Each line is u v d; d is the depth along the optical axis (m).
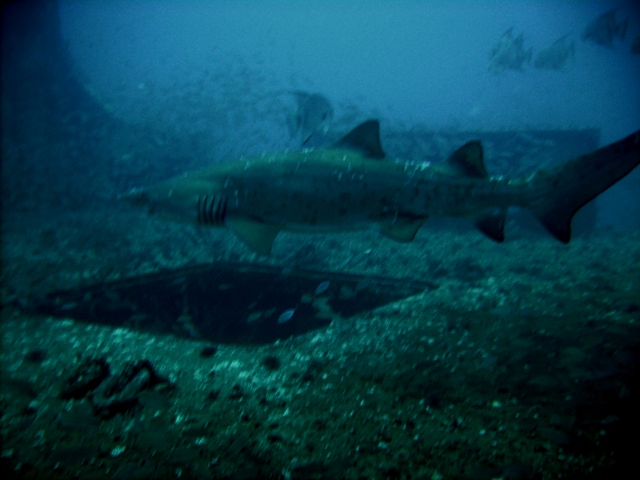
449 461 1.91
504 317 3.25
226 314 3.30
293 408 2.28
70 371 2.64
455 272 4.69
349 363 2.73
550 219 1.97
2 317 3.34
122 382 2.31
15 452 1.91
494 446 1.98
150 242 6.14
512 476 1.71
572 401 2.20
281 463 1.88
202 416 2.19
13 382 2.44
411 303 3.60
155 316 3.26
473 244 6.37
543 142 6.38
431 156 7.21
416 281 3.40
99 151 10.18
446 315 3.33
